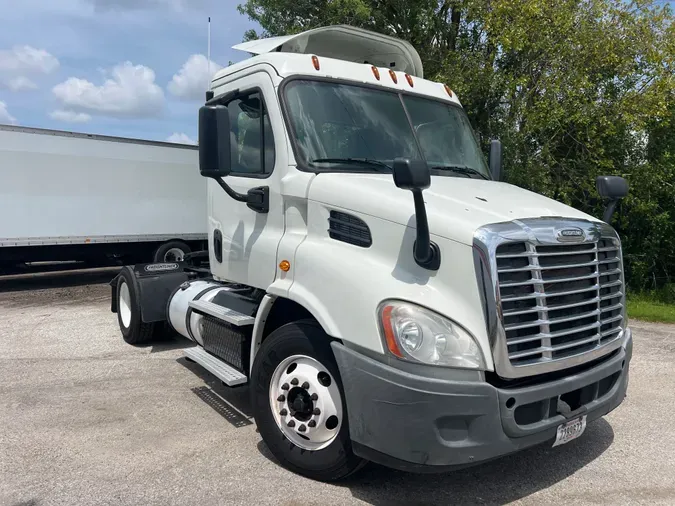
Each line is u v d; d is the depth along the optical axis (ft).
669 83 41.93
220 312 16.29
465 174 16.44
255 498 12.52
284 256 13.91
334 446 12.60
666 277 48.39
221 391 19.74
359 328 11.51
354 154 14.73
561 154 46.24
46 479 13.44
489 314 10.89
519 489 13.12
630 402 19.34
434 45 48.19
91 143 47.39
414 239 11.62
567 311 12.11
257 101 15.53
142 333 24.81
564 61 42.75
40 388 20.07
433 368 10.80
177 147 52.49
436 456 10.71
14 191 43.96
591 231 12.71
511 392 10.96
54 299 40.50
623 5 43.06
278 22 51.60
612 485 13.38
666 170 45.21
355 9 44.29
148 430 16.37
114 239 49.01
